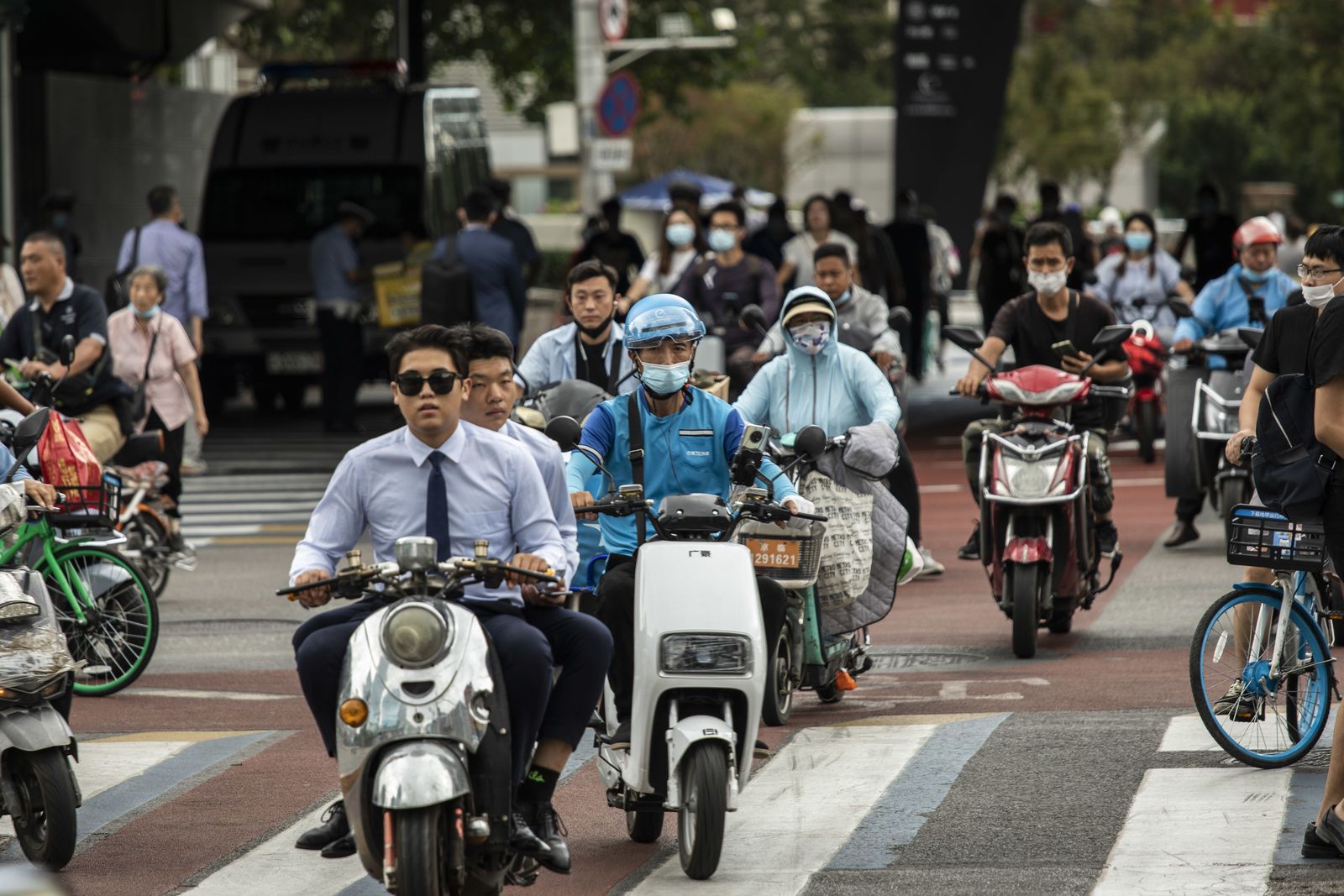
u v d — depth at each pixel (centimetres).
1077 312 2975
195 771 2234
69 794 1800
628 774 1736
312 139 6625
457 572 1545
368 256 6438
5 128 5653
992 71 7812
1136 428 5512
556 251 11481
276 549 4147
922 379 7919
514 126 18600
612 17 7162
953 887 1698
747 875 1759
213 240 6519
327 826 1650
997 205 6994
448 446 1633
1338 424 1795
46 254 3200
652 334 1889
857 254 5297
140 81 7975
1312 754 2144
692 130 17825
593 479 2002
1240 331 2691
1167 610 3123
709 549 1742
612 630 1789
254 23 10381
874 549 2400
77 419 3244
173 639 3170
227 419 6725
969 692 2547
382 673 1470
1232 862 1747
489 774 1502
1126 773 2080
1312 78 14488
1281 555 1981
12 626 1828
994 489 2761
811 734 2325
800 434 1944
